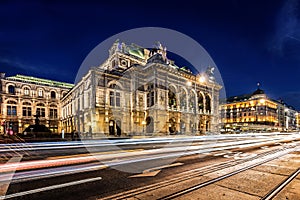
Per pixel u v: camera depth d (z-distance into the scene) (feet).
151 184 18.95
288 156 36.29
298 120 425.28
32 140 94.73
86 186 18.72
